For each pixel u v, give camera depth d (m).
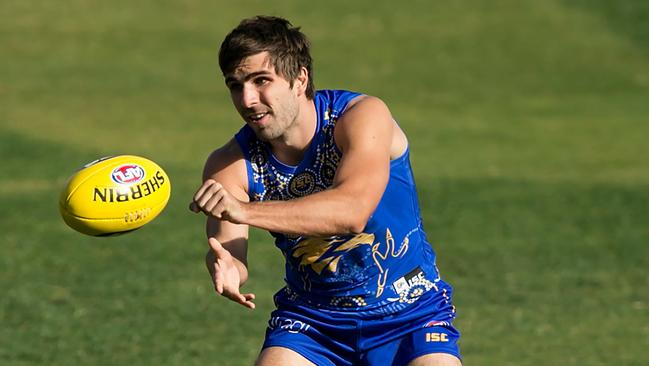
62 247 45.22
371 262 17.45
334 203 15.57
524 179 63.25
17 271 40.81
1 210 53.03
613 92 99.81
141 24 116.94
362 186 15.89
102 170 16.67
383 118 16.78
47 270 41.09
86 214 16.44
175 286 38.53
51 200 55.97
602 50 112.06
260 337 31.75
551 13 122.31
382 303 17.64
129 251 44.50
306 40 16.89
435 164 68.88
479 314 34.78
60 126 81.44
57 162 68.50
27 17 117.38
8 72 99.56
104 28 115.12
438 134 81.44
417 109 92.62
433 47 112.81
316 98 17.19
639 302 36.56
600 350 30.31
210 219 18.52
